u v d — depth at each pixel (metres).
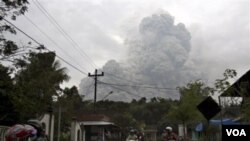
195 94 32.50
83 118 45.78
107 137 49.38
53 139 29.75
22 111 20.59
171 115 33.62
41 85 24.47
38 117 24.89
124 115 66.44
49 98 25.69
